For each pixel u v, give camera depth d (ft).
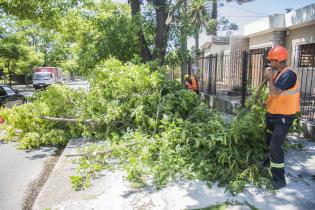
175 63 45.14
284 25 53.72
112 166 19.42
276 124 15.40
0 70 129.18
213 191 15.46
